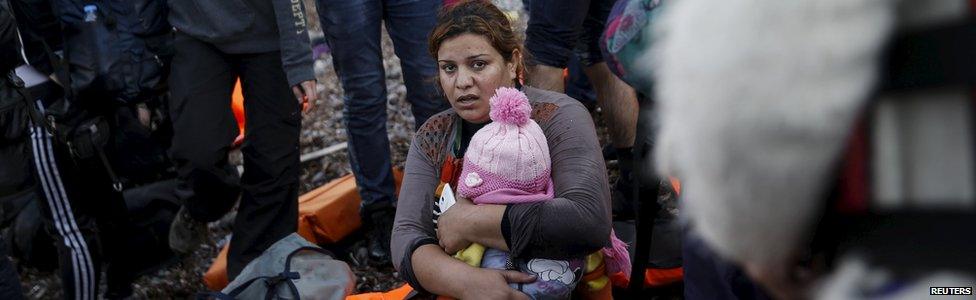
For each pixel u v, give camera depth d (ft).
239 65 11.07
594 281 7.59
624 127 10.28
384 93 11.39
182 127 11.05
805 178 1.68
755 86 1.65
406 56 11.27
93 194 11.02
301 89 10.57
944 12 1.70
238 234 11.20
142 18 11.80
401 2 10.96
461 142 7.63
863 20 1.60
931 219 1.79
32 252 12.37
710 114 1.71
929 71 1.71
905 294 1.86
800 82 1.62
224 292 9.04
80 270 10.87
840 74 1.60
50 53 11.32
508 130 6.93
